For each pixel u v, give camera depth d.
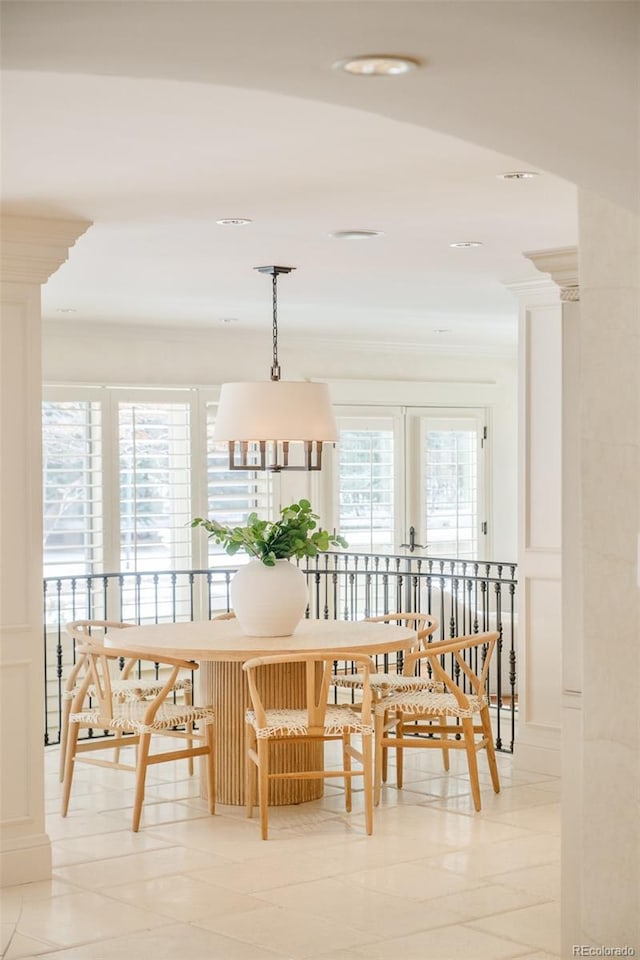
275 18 2.04
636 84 2.36
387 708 5.68
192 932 4.02
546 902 4.29
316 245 5.46
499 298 7.46
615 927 3.05
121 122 3.35
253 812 5.54
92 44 2.17
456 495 10.70
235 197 4.38
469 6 2.00
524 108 2.51
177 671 5.30
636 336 3.00
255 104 3.17
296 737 5.23
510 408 11.02
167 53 2.22
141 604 8.95
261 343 9.57
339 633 5.81
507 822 5.36
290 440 5.88
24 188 4.13
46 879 4.59
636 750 3.01
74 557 8.70
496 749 6.85
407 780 6.16
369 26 2.08
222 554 9.33
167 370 9.10
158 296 7.25
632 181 2.91
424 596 10.05
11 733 4.56
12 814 4.55
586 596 3.09
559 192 4.34
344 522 10.07
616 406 3.04
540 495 6.32
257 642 5.52
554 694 6.27
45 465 8.55
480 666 8.95
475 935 3.97
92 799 5.81
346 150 3.69
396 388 10.31
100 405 8.80
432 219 4.85
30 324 4.59
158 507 9.08
